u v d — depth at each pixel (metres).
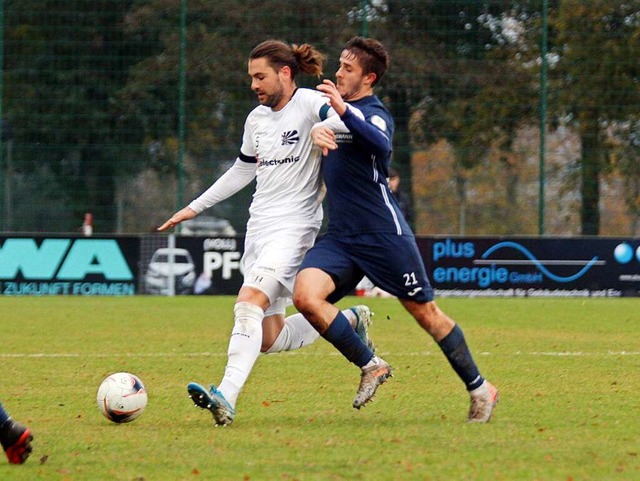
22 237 67.38
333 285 22.64
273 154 23.47
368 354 22.95
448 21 71.88
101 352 37.78
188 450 19.50
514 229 71.81
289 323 25.20
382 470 17.61
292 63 23.48
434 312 22.78
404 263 22.47
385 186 22.69
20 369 32.91
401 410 24.75
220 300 64.12
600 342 41.34
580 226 71.75
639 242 68.44
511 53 72.06
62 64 71.38
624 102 71.81
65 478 17.12
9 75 71.31
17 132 71.12
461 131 71.75
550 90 71.94
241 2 71.56
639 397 26.88
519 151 71.75
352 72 22.70
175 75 71.38
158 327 47.38
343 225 22.67
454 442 20.17
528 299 66.50
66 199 71.12
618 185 71.81
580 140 71.88
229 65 71.50
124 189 71.31
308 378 30.97
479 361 35.03
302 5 71.62
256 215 23.72
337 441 20.34
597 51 71.69
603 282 68.31
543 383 29.62
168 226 25.34
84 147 71.25
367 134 21.52
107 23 71.31
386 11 71.81
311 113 23.25
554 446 19.81
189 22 71.50
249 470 17.69
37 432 21.67
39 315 53.31
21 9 71.31
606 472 17.52
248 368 22.64
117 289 67.62
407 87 71.62
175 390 28.36
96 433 21.52
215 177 71.69
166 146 71.38
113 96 71.38
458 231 71.75
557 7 71.81
